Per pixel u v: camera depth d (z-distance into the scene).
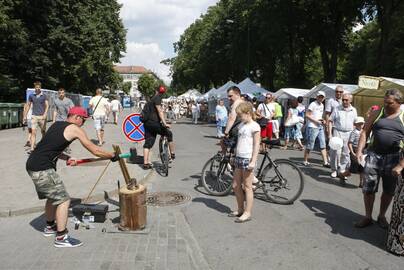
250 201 5.98
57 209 4.84
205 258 4.68
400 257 4.75
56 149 4.86
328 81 29.66
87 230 5.45
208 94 35.06
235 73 46.94
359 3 25.00
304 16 28.33
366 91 14.80
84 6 37.44
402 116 5.79
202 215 6.27
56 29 32.31
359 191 7.97
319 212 6.50
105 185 7.71
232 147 7.40
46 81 32.59
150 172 9.19
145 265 4.39
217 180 7.56
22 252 4.69
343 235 5.46
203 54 50.16
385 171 5.55
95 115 13.84
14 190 7.24
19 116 22.36
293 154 13.38
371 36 38.75
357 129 8.23
